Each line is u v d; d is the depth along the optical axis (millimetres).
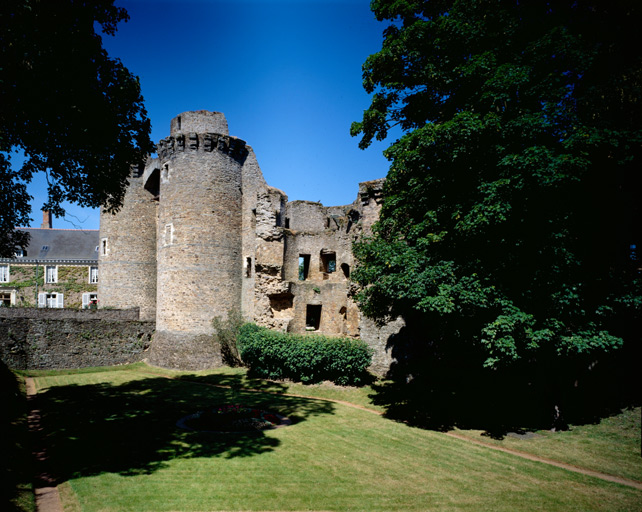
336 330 22609
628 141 9227
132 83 11320
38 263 35719
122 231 27922
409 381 16578
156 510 6699
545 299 10047
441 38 11492
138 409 13586
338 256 23688
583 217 10336
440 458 9578
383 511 6922
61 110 9867
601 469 9172
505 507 7203
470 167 10867
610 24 10289
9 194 10953
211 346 22016
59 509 6801
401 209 12500
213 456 9258
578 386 13625
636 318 11961
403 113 13695
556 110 9711
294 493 7492
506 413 13219
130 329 25031
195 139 22938
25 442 10008
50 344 22766
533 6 11102
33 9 8773
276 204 24359
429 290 10727
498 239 10312
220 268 22969
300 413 13516
